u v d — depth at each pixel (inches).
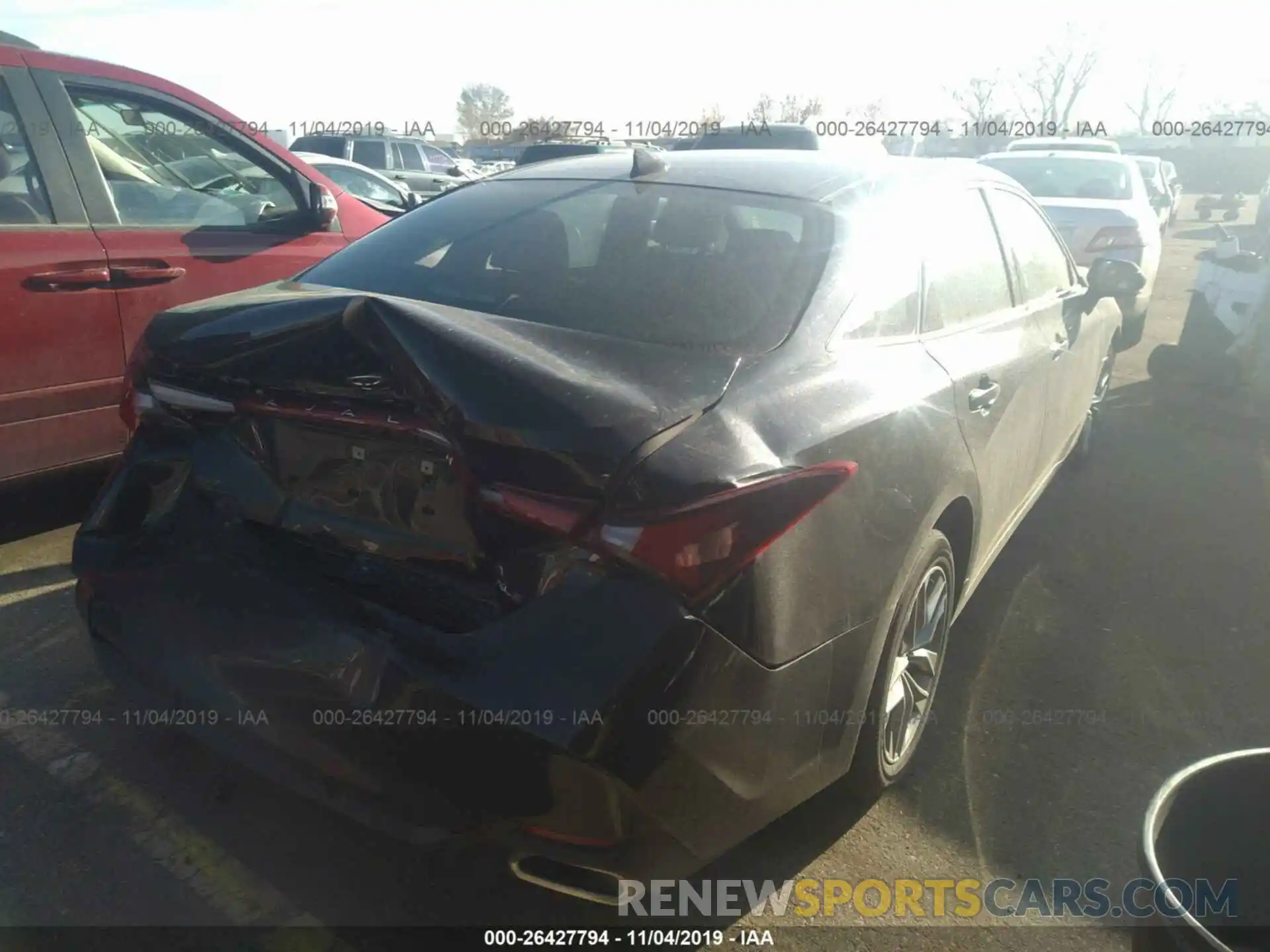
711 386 82.4
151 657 92.2
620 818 73.0
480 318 89.4
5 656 129.3
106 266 152.3
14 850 97.7
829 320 95.7
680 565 72.1
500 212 118.6
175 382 94.8
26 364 144.6
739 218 107.8
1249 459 232.5
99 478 160.2
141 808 104.2
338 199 194.9
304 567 86.3
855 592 86.2
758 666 76.9
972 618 151.3
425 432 78.7
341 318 81.5
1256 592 162.7
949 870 100.0
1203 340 277.1
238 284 170.1
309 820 103.6
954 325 119.0
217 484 92.9
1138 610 155.7
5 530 163.5
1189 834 74.4
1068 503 201.0
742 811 81.4
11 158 146.8
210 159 174.9
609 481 72.4
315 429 86.4
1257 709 129.5
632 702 70.9
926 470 98.1
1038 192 395.9
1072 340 159.6
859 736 95.0
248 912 91.7
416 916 92.1
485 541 76.8
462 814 76.1
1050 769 116.0
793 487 78.9
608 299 97.7
